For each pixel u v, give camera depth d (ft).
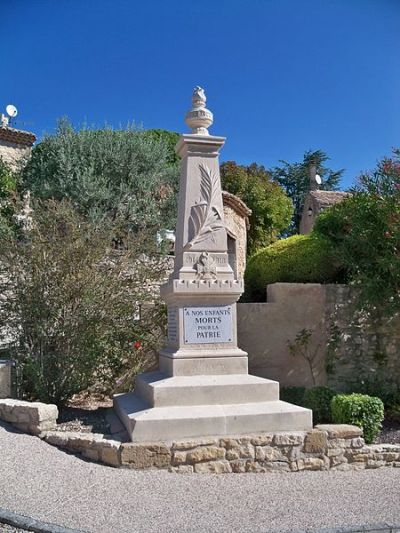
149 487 15.79
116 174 54.13
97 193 50.62
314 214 69.21
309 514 14.07
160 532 12.75
